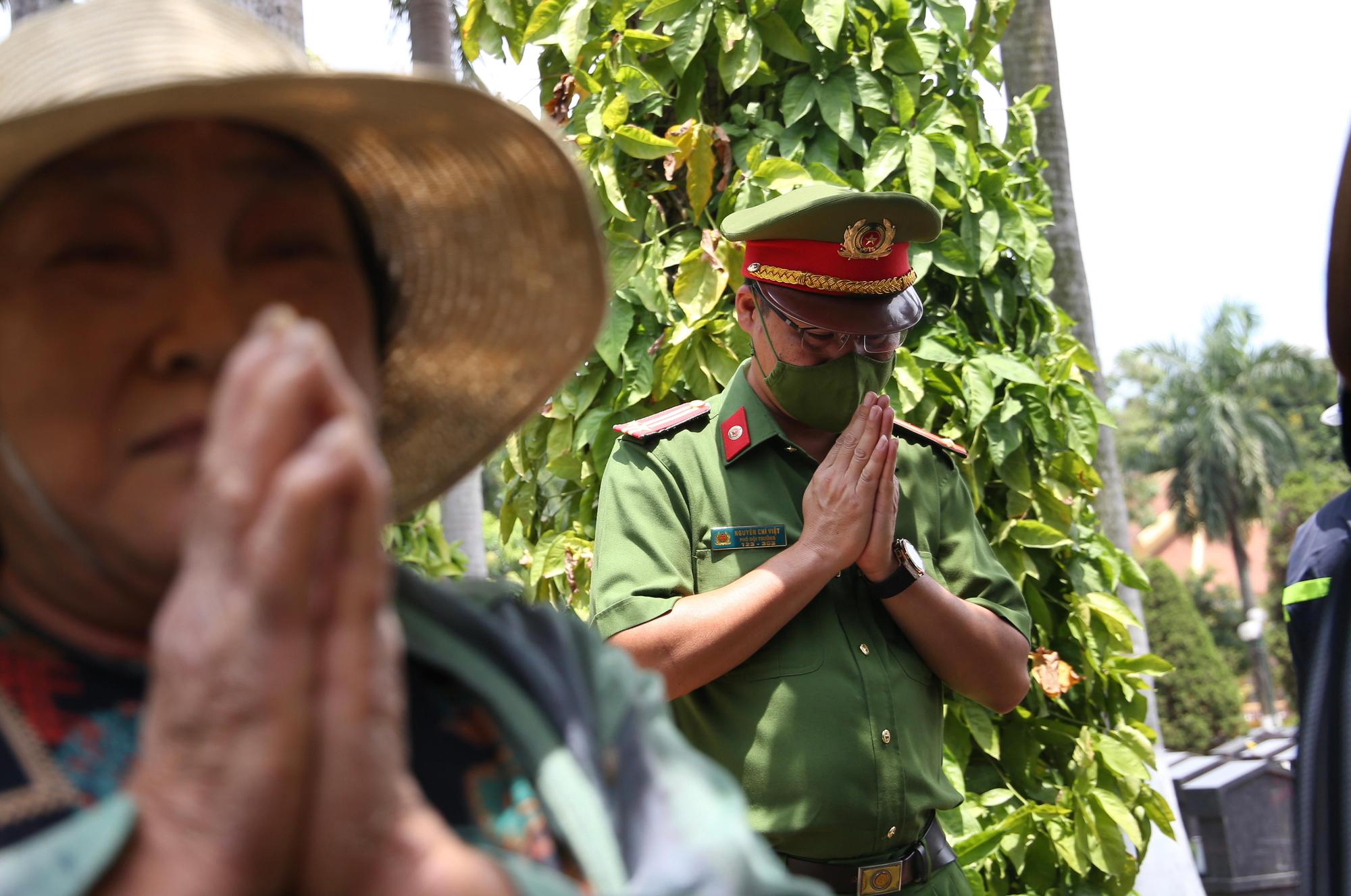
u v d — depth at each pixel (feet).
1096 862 10.21
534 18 10.78
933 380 10.44
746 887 2.76
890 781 7.54
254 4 7.98
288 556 2.09
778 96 11.09
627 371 10.23
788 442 8.13
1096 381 17.03
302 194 2.94
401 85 2.89
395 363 3.77
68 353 2.63
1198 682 91.25
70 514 2.65
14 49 2.76
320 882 2.21
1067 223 17.19
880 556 7.63
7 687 2.66
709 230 10.36
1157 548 168.35
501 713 2.98
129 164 2.70
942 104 10.95
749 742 7.50
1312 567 6.32
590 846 2.81
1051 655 10.41
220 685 2.12
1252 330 131.03
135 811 2.19
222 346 2.68
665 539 7.84
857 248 7.85
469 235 3.59
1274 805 23.71
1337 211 4.64
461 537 22.52
